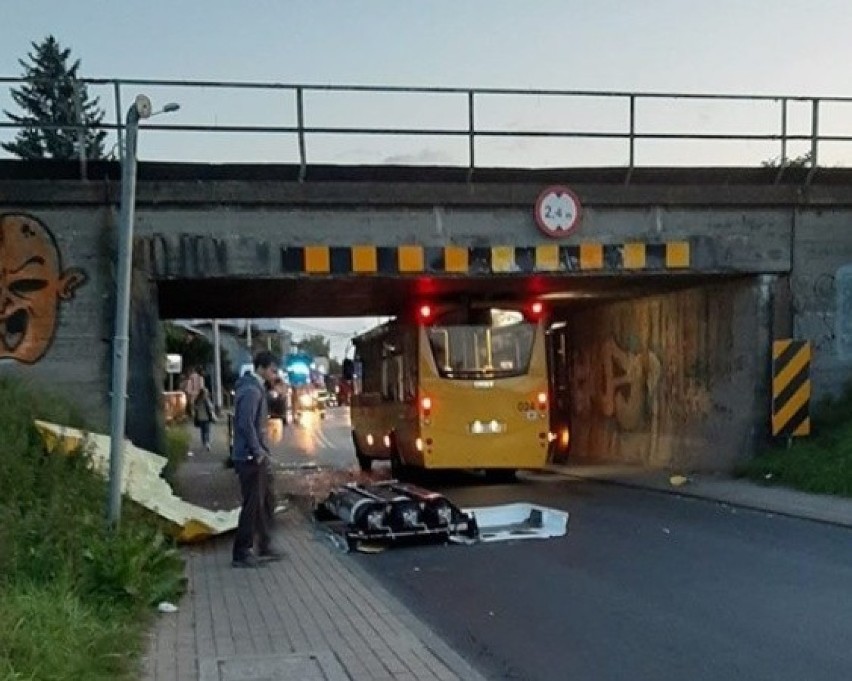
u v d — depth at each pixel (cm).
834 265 1862
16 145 2200
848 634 789
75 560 827
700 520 1432
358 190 1653
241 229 1625
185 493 1969
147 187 1588
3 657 578
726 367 1944
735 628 816
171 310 2294
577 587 995
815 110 1856
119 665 663
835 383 1870
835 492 1597
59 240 1575
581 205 1741
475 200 1694
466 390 2009
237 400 1135
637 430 2327
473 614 892
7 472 1039
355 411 2784
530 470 2377
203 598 941
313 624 830
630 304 2330
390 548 1265
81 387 1571
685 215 1792
